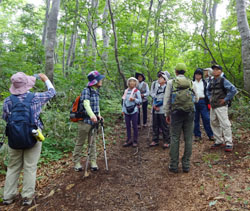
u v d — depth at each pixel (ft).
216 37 29.14
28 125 8.89
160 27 33.83
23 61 26.73
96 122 11.30
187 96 11.27
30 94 9.46
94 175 11.87
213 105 14.12
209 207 8.47
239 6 21.75
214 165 12.06
